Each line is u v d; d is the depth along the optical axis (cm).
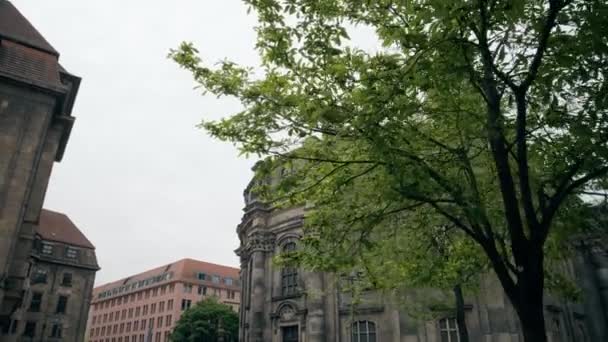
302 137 738
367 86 629
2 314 2022
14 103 2258
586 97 701
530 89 723
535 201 897
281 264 977
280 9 685
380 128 629
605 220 866
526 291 642
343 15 691
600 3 548
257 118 719
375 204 891
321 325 2556
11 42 2380
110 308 10950
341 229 883
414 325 2238
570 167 720
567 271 2442
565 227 849
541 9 632
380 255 1234
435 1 523
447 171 811
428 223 1052
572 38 596
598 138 655
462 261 1123
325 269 855
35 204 2288
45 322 5128
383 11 693
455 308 1577
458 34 598
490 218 892
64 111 2716
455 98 723
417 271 1145
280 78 721
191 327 5728
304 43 672
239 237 3872
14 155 2159
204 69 754
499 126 683
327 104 659
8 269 1981
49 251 5494
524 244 659
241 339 3350
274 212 3153
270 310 2886
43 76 2364
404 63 626
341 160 815
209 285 9788
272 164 756
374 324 2403
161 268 10350
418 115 772
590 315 2541
